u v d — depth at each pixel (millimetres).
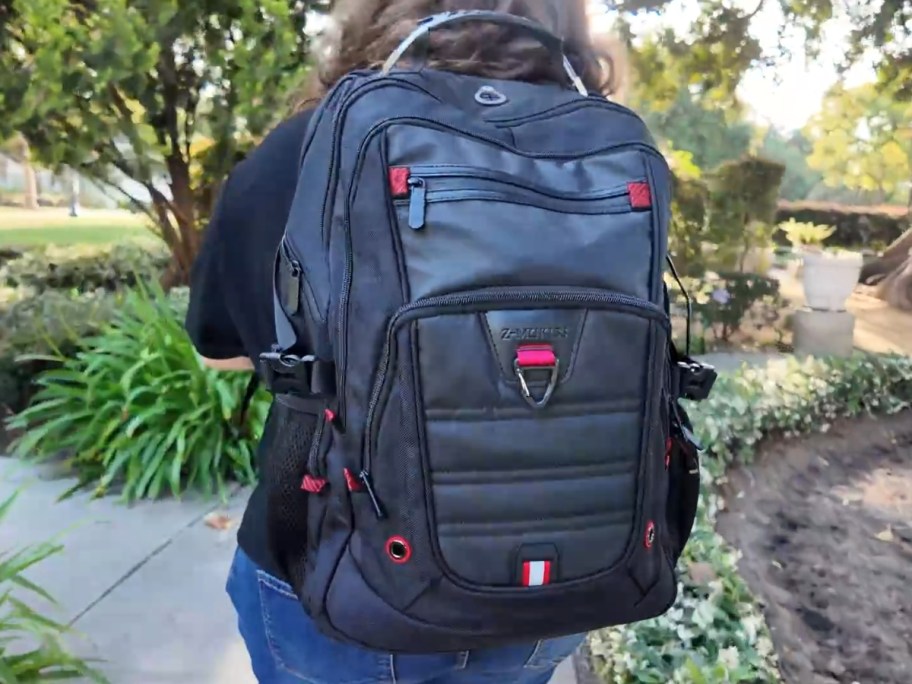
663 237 1113
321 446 1091
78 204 24969
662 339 1083
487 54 1200
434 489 1018
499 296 1009
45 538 3809
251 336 1258
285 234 1113
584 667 2947
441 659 1212
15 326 5410
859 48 10812
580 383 1035
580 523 1048
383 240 1022
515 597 1042
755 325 10891
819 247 12023
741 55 10734
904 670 3381
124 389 4297
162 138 7484
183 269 8133
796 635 3596
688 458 1295
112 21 6027
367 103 1063
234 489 4434
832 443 6523
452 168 1034
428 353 1001
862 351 10195
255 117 6703
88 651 2936
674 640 2684
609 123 1133
